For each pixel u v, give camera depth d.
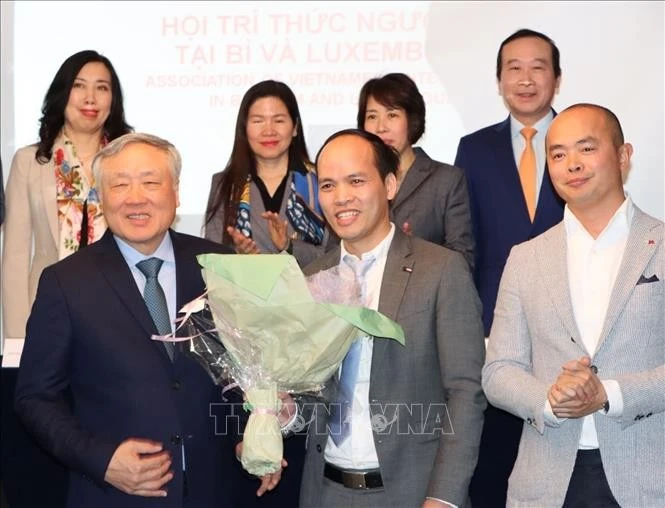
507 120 4.18
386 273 2.60
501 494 2.93
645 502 2.44
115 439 2.48
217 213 3.87
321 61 4.83
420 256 2.60
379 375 2.50
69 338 2.53
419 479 2.50
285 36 4.84
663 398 2.40
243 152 3.89
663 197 4.66
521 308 2.65
